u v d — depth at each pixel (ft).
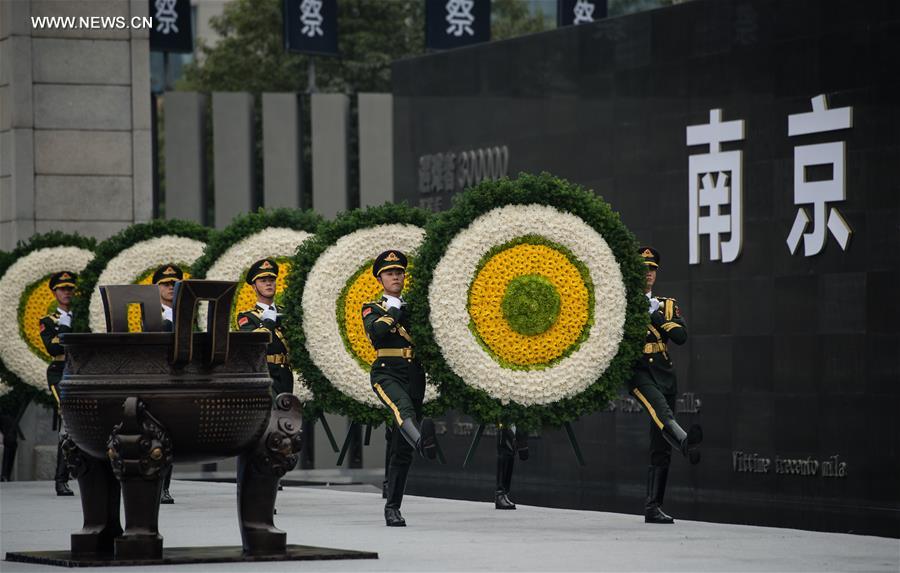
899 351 63.77
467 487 80.48
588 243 51.42
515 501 71.51
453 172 89.81
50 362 77.97
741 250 71.15
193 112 118.11
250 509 39.91
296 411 40.11
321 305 58.80
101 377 37.42
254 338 38.63
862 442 65.21
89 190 89.30
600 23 79.46
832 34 66.95
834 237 66.59
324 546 43.88
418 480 87.20
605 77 79.15
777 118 69.46
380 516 56.59
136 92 90.12
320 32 117.19
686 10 74.33
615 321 51.26
